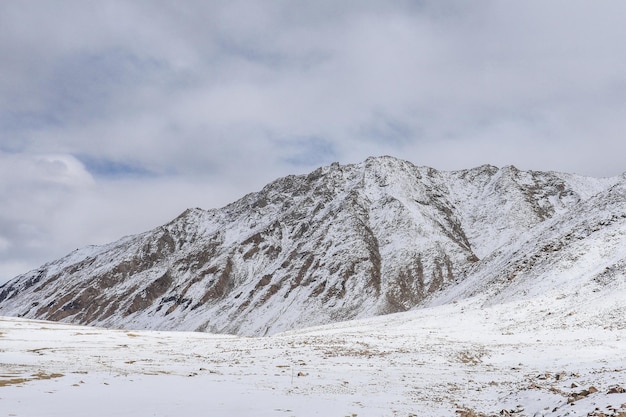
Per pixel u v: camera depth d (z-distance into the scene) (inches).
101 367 1380.4
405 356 1750.7
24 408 668.1
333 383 1186.6
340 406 855.1
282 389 1048.8
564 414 689.0
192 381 1077.1
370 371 1440.7
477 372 1424.7
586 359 1561.3
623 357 1535.4
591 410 664.4
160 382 1024.2
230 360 1732.3
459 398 994.7
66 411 670.5
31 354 1946.4
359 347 1969.7
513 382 1187.3
